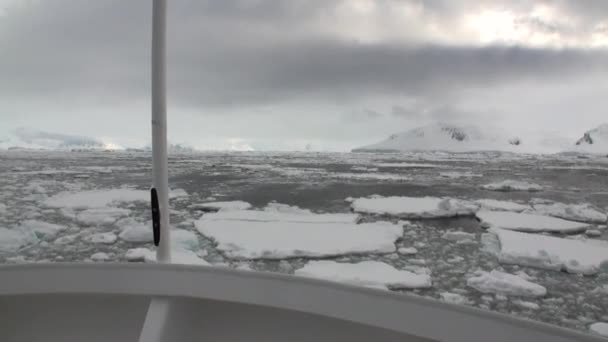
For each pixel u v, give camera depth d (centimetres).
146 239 500
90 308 66
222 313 61
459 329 48
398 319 52
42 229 553
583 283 359
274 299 59
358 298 56
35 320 67
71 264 69
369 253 457
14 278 67
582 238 555
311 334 58
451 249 488
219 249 462
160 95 84
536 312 299
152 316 60
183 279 65
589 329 271
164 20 82
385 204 804
